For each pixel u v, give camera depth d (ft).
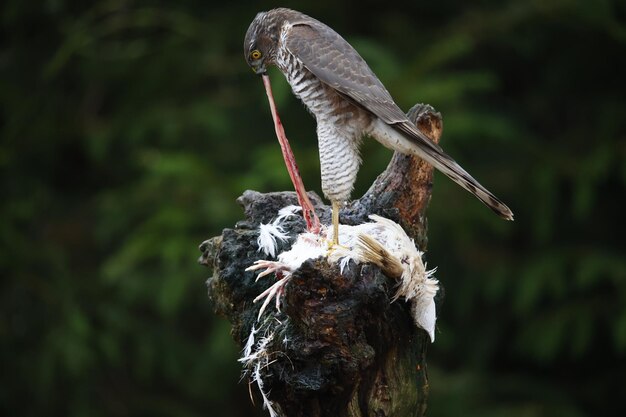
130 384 43.57
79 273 43.04
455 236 39.93
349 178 20.77
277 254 19.84
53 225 44.06
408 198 21.06
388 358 19.38
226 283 20.01
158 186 39.06
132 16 42.63
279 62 21.95
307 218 20.15
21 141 42.70
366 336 18.56
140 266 40.81
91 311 41.91
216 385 41.86
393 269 18.19
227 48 42.70
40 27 44.47
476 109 43.91
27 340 41.81
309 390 18.16
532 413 39.88
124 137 42.06
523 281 40.37
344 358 17.93
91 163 44.91
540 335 40.70
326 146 20.90
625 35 38.81
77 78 44.01
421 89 36.50
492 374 43.39
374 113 20.21
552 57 44.21
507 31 40.88
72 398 41.98
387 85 36.91
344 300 17.69
